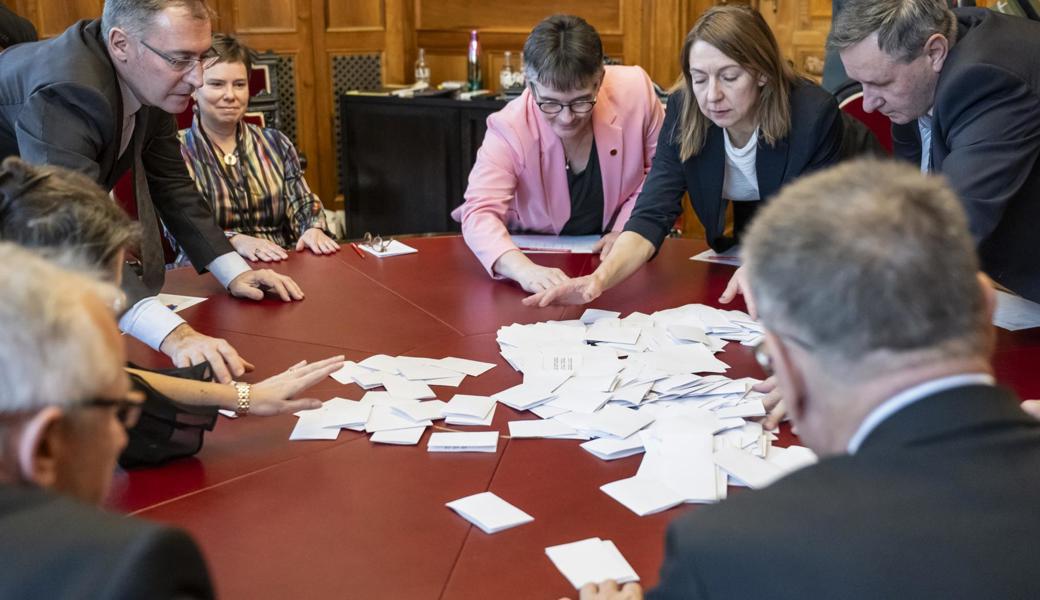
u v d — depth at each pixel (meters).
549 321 2.41
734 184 2.76
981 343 0.95
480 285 2.74
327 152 6.15
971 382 0.94
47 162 2.22
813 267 0.94
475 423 1.88
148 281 2.64
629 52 5.82
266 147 3.84
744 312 2.45
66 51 2.29
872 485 0.91
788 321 0.96
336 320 2.48
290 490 1.64
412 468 1.72
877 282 0.92
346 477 1.69
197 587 0.86
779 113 2.54
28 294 0.91
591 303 2.56
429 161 5.66
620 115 3.09
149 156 2.73
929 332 0.92
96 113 2.28
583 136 3.08
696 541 0.92
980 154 2.07
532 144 3.03
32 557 0.81
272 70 5.36
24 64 2.31
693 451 1.72
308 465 1.73
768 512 0.92
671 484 1.64
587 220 3.22
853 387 0.95
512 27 6.04
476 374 2.11
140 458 1.70
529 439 1.83
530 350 2.18
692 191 2.80
